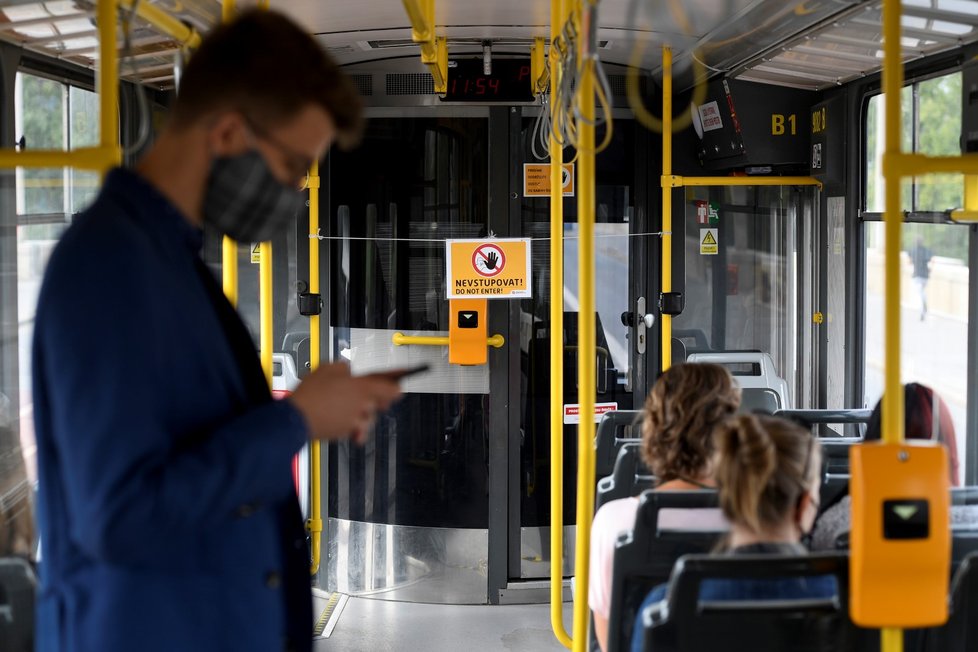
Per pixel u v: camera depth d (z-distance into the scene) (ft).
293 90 4.71
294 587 5.42
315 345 18.06
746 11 13.48
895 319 6.63
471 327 18.47
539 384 18.95
